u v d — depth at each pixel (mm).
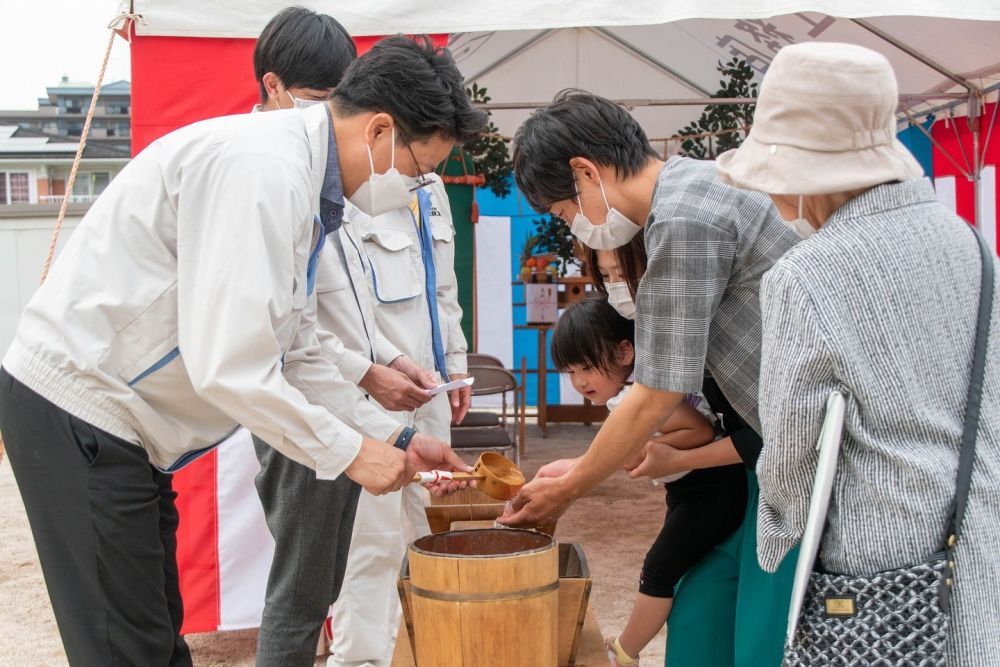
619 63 6863
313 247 2029
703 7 3498
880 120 1465
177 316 1837
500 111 7566
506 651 1682
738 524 2445
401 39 2027
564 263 8469
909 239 1459
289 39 2529
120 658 1842
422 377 2863
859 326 1421
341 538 2600
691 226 1895
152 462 1939
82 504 1795
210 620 3598
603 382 2660
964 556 1405
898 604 1420
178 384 1880
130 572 1849
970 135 6520
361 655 3090
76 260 1832
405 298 3201
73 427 1792
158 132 3508
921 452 1429
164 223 1820
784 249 1910
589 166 2037
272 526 2574
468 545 1913
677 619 2504
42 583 4586
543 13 3533
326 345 2582
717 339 2029
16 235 9578
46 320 1819
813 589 1503
